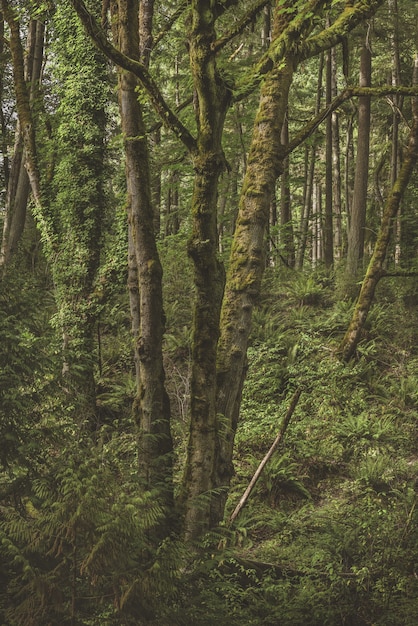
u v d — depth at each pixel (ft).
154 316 26.61
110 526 14.53
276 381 46.44
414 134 49.16
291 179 68.85
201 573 20.02
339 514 34.32
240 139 59.98
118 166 49.70
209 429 25.22
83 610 15.23
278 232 63.41
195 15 23.30
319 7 24.03
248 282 27.22
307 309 54.95
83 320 47.42
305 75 84.33
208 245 24.44
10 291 20.76
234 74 25.40
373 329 51.11
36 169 50.57
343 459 39.65
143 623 15.16
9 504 18.74
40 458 19.21
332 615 23.32
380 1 28.19
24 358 19.97
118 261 47.47
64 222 48.62
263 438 41.16
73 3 21.94
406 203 69.77
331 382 45.65
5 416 19.19
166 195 90.53
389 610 23.81
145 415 26.27
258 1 23.34
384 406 44.01
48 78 64.95
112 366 49.65
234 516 31.55
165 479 24.23
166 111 23.57
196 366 25.30
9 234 63.82
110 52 22.68
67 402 20.98
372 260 48.85
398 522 30.83
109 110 49.62
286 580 26.96
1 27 65.87
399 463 38.24
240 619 21.24
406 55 74.02
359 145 60.23
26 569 14.24
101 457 18.71
